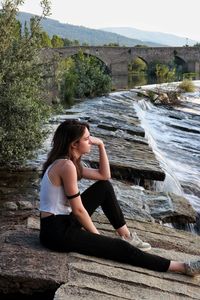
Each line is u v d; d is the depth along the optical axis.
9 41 9.17
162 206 8.16
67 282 4.52
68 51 63.00
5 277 4.50
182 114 24.48
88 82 25.41
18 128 8.84
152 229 7.03
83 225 5.09
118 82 54.81
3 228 6.00
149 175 9.82
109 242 5.11
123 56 74.38
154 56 78.25
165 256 5.69
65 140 5.03
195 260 5.30
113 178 9.77
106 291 4.48
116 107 20.92
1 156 8.88
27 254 4.95
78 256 5.02
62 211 5.04
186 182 11.17
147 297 4.52
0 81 8.55
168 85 34.72
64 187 4.97
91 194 5.45
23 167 9.26
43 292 4.54
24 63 9.25
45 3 9.41
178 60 81.38
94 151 10.96
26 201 7.38
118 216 5.61
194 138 17.88
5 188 8.05
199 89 37.09
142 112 22.86
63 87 22.39
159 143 15.98
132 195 8.45
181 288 4.85
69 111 18.39
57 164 4.96
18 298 4.55
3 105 8.68
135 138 13.70
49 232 5.02
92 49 68.62
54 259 4.90
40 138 9.31
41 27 9.52
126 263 5.13
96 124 15.52
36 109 9.03
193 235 7.22
